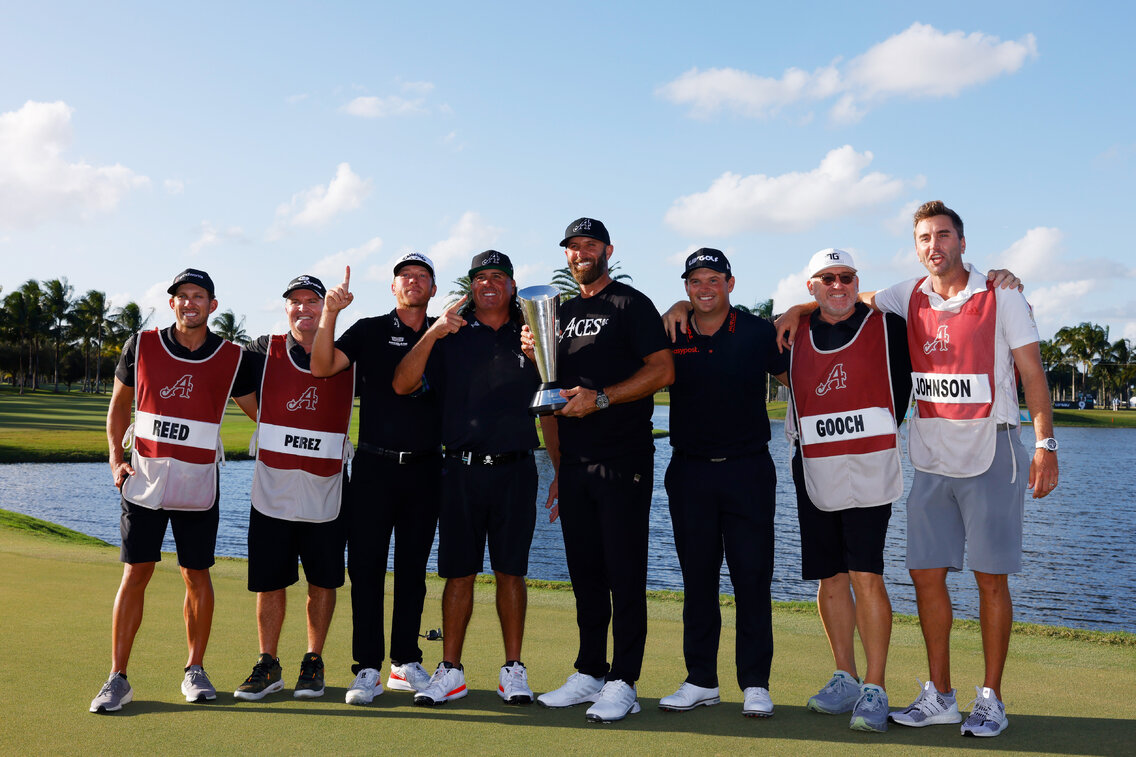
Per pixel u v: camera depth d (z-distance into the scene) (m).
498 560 4.16
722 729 3.54
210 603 4.07
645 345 4.05
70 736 3.28
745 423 4.02
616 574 3.99
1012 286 3.72
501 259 4.19
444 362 4.28
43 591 6.42
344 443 4.37
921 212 3.86
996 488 3.65
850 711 3.86
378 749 3.19
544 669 4.65
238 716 3.64
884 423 3.87
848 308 3.97
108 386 134.50
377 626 4.16
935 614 3.77
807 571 4.14
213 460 4.09
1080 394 152.25
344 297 4.00
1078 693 4.14
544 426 4.47
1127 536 19.31
